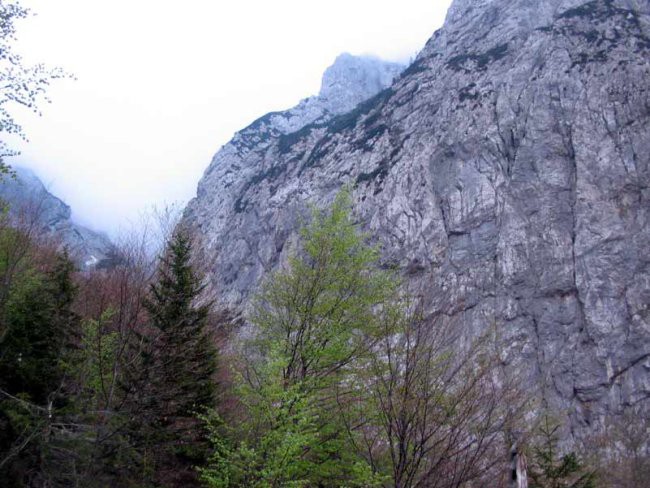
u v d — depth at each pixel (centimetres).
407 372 998
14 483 1184
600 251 4600
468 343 1095
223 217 8425
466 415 969
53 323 1394
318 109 11625
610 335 4225
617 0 6150
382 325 1221
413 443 1013
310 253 1570
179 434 1474
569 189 4991
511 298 4550
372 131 7012
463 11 7906
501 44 6481
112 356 1419
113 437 1305
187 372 1560
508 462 1010
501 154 5406
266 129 10788
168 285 1630
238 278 6650
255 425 1175
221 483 1110
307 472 1239
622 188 4853
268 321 1489
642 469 2172
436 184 5544
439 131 5938
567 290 4500
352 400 1171
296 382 1294
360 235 1608
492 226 5009
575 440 2658
